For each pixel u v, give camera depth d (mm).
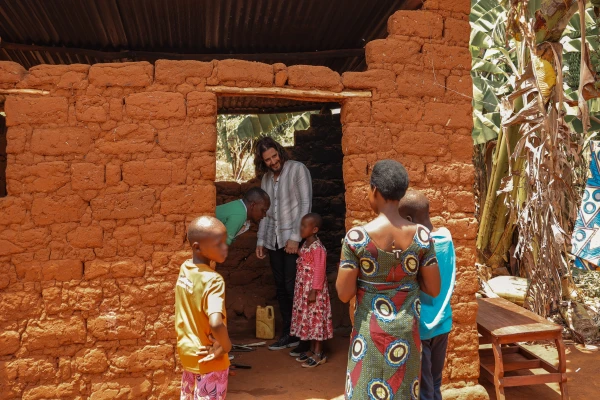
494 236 8281
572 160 8242
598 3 6012
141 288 4484
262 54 7098
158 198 4527
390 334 3049
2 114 6707
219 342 3160
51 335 4383
